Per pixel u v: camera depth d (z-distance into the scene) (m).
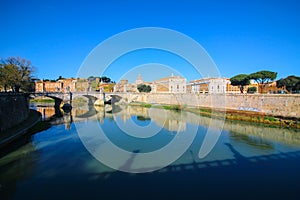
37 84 105.94
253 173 15.06
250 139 24.69
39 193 12.18
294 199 11.71
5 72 47.25
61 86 105.69
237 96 45.34
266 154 19.19
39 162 17.08
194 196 11.94
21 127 29.31
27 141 24.06
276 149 20.73
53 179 14.00
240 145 22.17
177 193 12.22
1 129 25.23
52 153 19.52
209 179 14.04
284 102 34.94
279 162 17.20
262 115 36.53
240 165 16.55
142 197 11.75
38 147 21.53
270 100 37.59
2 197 11.74
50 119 41.56
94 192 12.27
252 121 35.19
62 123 36.53
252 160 17.67
